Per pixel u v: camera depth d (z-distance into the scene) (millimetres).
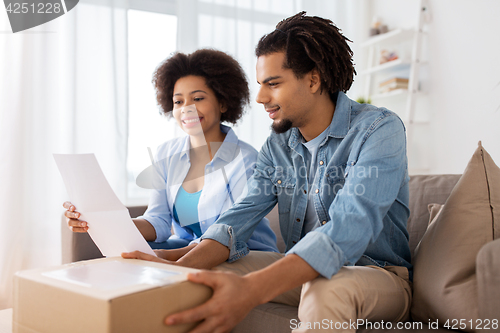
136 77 2373
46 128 2119
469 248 769
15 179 1985
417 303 813
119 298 500
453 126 2791
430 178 1278
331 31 969
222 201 1186
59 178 2133
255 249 1198
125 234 809
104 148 2268
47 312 576
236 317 613
